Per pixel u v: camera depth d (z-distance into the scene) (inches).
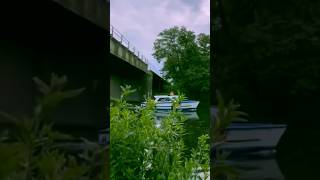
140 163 118.6
